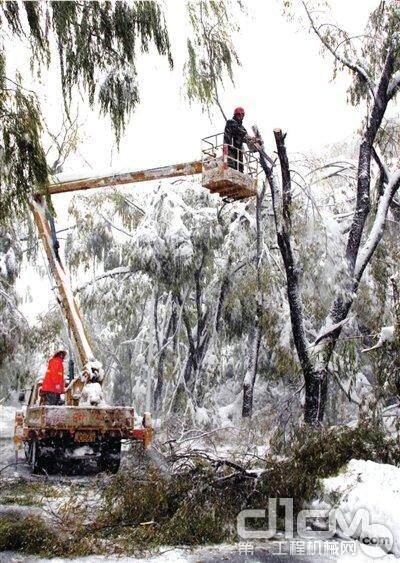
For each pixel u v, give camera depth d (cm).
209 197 2152
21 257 2106
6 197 718
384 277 1526
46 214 1283
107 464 1106
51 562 579
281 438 1050
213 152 1134
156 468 754
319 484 746
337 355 1345
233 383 2342
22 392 1376
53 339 2197
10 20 772
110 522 672
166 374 2383
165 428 1587
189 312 2377
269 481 741
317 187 1744
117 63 859
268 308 1683
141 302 2480
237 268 1959
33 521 645
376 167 1717
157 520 682
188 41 1018
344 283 1283
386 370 1002
